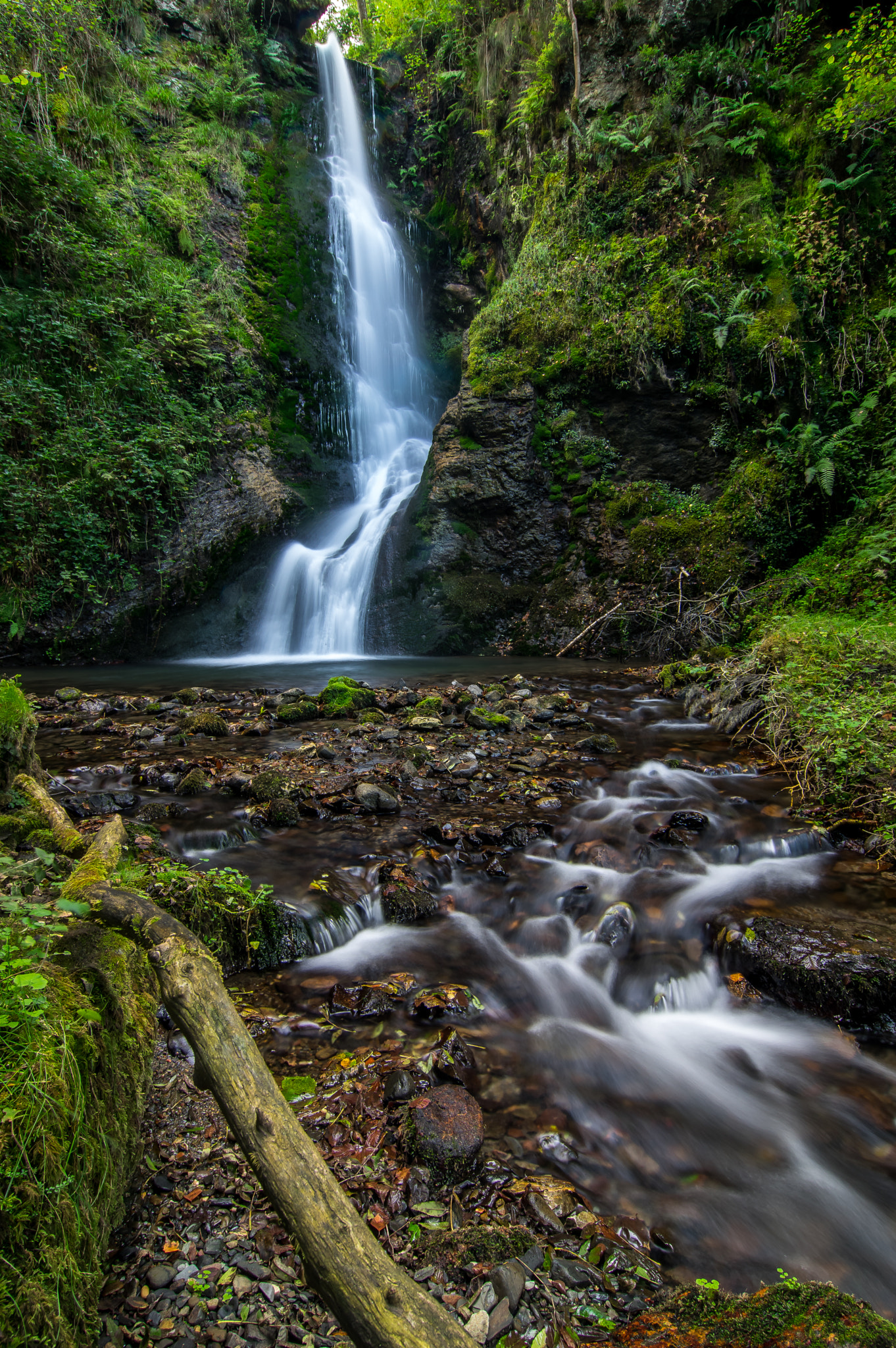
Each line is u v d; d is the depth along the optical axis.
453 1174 1.95
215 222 14.30
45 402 10.61
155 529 11.45
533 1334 1.49
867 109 10.36
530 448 12.14
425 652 12.09
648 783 5.15
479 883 3.71
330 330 15.85
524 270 12.66
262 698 7.73
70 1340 1.25
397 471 16.28
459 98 17.08
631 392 11.43
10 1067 1.35
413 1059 2.39
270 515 12.77
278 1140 1.36
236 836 3.97
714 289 10.98
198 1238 1.66
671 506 11.30
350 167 17.70
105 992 1.79
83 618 10.95
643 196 11.71
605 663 10.75
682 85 11.39
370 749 5.68
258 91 15.82
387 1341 1.10
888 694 5.28
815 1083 2.48
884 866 3.89
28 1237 1.20
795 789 4.96
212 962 1.67
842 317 10.66
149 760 5.24
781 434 10.58
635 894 3.63
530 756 5.70
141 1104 1.89
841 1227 1.89
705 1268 1.74
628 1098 2.37
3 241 10.66
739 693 6.83
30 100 11.56
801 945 2.98
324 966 3.01
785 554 10.48
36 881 2.56
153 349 11.91
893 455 9.58
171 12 14.91
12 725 3.35
